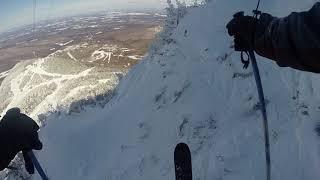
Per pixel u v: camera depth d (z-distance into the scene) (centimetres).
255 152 849
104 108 1681
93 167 1307
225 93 1106
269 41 234
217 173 857
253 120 952
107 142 1375
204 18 1438
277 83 999
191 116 1112
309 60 208
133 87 1641
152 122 1255
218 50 1259
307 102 892
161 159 1068
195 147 1002
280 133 855
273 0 1216
